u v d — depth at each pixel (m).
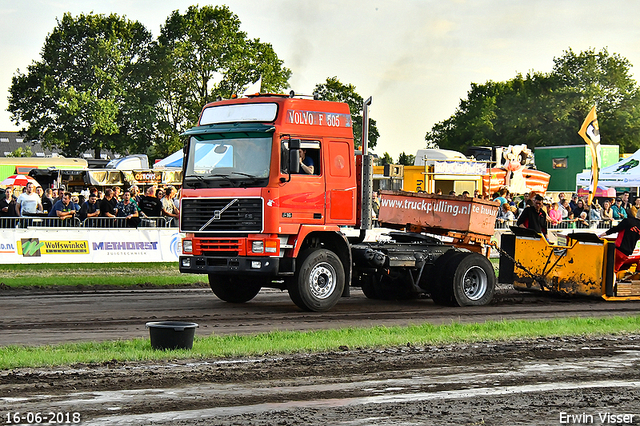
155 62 62.78
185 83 62.66
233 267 12.43
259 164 12.27
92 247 19.38
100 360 7.98
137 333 10.16
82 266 18.83
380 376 7.62
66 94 59.22
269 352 8.63
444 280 13.71
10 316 11.62
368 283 14.94
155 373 7.53
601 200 35.97
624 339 10.04
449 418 6.14
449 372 7.86
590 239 14.55
